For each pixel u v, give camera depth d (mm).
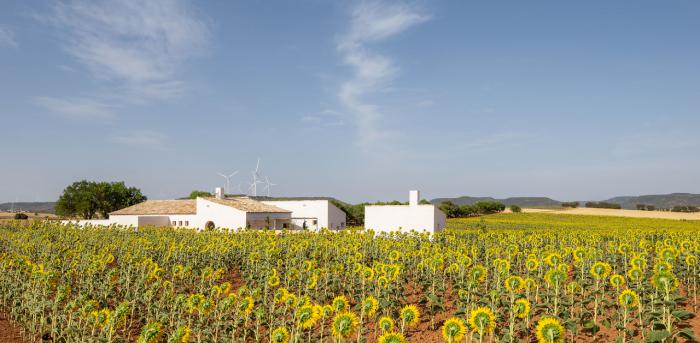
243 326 15414
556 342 9961
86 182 109750
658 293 14203
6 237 40688
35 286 19125
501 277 18344
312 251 29359
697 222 97312
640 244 26438
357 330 15062
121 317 13180
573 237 37969
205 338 14492
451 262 23594
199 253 28766
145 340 10930
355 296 19062
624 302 12391
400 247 30266
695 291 17672
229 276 26844
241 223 66812
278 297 14172
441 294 19859
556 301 13680
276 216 72875
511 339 12070
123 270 23234
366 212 55188
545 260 17484
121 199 111375
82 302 15000
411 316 11766
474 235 40750
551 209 156250
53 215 152750
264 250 27641
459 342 13914
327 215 79188
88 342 13945
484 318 10758
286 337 11828
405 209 53500
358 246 29562
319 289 20469
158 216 71562
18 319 18531
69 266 25188
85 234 42156
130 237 39562
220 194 76625
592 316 15234
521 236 38250
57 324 16875
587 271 20594
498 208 145625
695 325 13992
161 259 28688
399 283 19188
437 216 53969
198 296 14414
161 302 17047
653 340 11172
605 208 159500
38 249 32844
